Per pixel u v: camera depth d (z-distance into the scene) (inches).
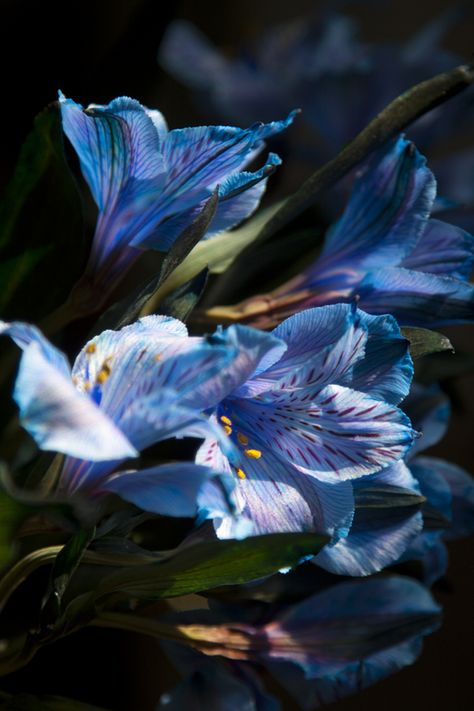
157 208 14.2
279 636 14.9
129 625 14.5
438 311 14.5
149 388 12.1
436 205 16.2
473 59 15.5
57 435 11.4
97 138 13.7
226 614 15.0
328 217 17.6
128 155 13.7
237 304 16.2
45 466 12.6
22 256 15.3
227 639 14.8
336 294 15.1
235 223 14.5
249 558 12.7
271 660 14.8
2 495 11.8
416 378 16.5
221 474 12.0
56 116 14.5
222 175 13.9
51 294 15.5
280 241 16.6
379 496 13.7
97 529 13.1
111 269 14.8
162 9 17.6
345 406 13.1
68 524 12.5
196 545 12.6
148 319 12.6
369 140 14.6
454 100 17.8
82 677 17.4
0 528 12.2
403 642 14.9
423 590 15.1
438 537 15.5
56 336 16.6
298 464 13.2
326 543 12.4
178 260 13.2
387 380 13.3
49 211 15.2
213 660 14.6
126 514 13.1
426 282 14.4
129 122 13.4
